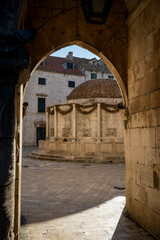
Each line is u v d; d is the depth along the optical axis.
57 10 6.07
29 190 8.98
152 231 4.86
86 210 6.48
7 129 2.68
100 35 6.33
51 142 19.91
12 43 2.59
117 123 21.23
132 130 6.09
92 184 9.96
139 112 5.64
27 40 2.63
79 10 6.18
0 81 2.67
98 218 5.86
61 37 6.04
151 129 5.00
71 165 15.75
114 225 5.40
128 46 6.43
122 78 6.45
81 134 21.59
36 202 7.27
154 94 4.88
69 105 22.03
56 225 5.37
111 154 17.25
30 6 5.91
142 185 5.39
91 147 17.69
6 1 2.68
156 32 4.82
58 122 22.94
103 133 21.12
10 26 2.66
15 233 4.19
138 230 5.12
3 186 2.61
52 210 6.46
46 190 8.96
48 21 5.98
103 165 15.61
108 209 6.57
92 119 21.44
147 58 5.24
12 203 2.75
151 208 4.91
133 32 6.07
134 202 5.80
